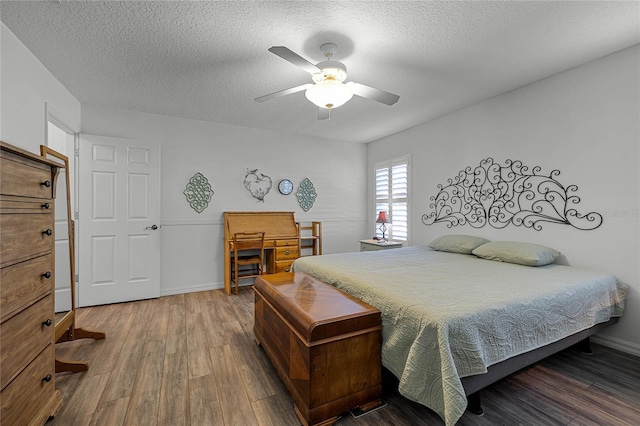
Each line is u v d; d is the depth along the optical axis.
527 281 2.00
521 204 2.97
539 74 2.68
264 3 1.74
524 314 1.60
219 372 1.99
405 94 3.13
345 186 5.21
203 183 4.05
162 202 3.82
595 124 2.44
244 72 2.62
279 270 4.14
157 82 2.82
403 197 4.53
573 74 2.56
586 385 1.84
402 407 1.65
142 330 2.67
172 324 2.82
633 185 2.24
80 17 1.86
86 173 3.27
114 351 2.27
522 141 2.96
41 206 1.44
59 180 2.40
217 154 4.14
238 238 3.95
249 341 2.46
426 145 4.11
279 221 4.45
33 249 1.36
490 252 2.82
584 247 2.51
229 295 3.81
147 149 3.58
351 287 2.04
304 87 2.16
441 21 1.91
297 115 3.81
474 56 2.35
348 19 1.88
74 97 3.16
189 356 2.20
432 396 1.32
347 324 1.56
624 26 1.97
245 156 4.34
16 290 1.23
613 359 2.15
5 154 1.17
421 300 1.59
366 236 5.38
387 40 2.12
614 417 1.55
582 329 1.91
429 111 3.67
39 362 1.39
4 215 1.16
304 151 4.82
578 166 2.54
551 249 2.62
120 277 3.45
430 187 4.06
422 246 3.78
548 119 2.74
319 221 4.92
